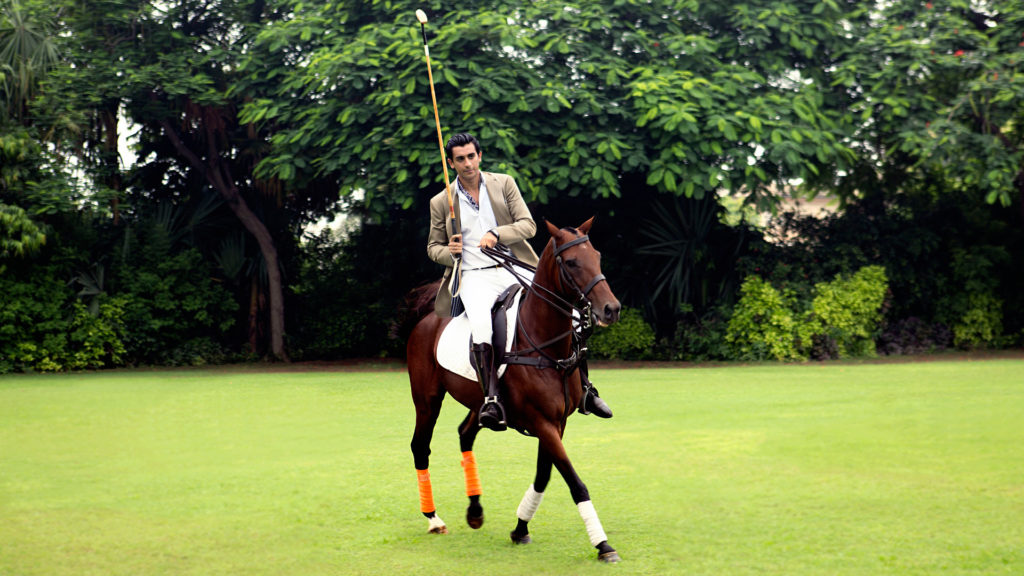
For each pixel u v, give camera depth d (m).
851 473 6.72
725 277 17.94
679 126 13.75
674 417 9.52
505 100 14.02
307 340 19.62
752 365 16.09
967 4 16.28
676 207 17.39
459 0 15.14
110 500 6.26
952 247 18.88
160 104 17.02
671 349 17.58
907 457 7.26
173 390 12.57
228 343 19.27
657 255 18.20
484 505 6.11
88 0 16.25
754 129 14.12
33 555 4.99
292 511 5.94
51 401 11.35
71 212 16.56
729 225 18.69
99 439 8.62
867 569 4.51
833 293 16.78
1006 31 15.95
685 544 5.03
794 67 16.59
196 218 18.53
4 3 16.11
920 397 10.76
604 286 4.70
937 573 4.43
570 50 14.73
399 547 5.10
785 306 16.92
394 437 8.73
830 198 24.09
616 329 17.42
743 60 16.06
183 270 17.78
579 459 7.42
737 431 8.58
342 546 5.13
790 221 18.59
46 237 16.05
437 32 14.29
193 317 18.20
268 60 16.19
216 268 19.00
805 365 15.75
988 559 4.64
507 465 7.40
